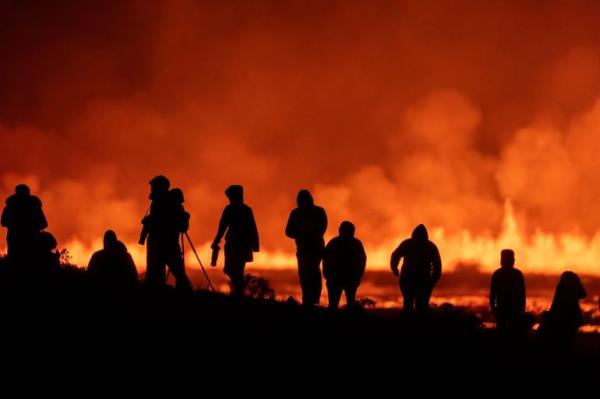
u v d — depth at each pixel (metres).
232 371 60.00
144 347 61.56
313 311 75.50
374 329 72.75
